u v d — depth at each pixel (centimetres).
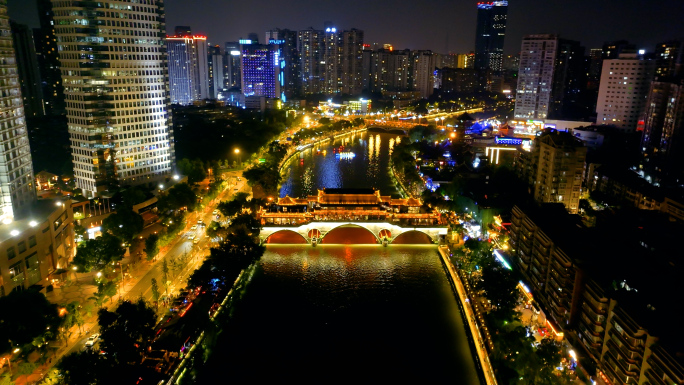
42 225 17188
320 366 14662
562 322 14650
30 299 13375
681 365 9556
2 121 17338
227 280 17850
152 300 16575
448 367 14675
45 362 13262
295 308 17812
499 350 13362
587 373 12769
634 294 12100
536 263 17012
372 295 18738
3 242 15125
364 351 15375
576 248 14875
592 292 12925
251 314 17412
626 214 19900
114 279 17700
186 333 14238
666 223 18362
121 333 12581
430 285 19562
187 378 13938
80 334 14675
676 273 13638
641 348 11044
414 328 16625
